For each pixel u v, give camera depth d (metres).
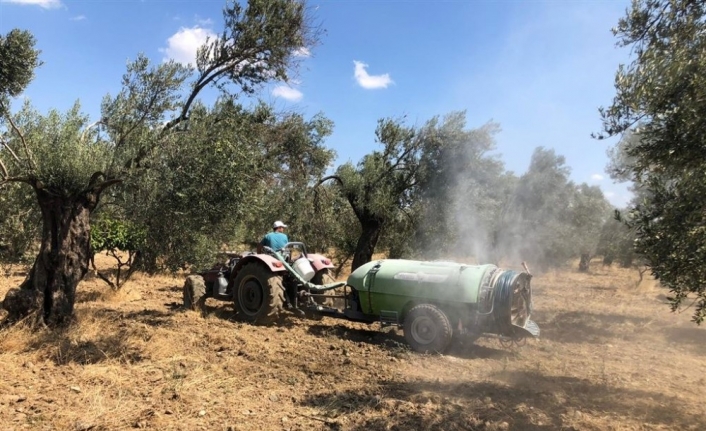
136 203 6.86
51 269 6.81
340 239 14.52
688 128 3.36
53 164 6.52
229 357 5.97
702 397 5.12
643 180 4.08
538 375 5.70
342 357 6.18
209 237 7.75
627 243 13.90
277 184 12.90
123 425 4.05
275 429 4.05
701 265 3.39
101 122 7.46
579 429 4.11
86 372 5.21
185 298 8.87
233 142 6.86
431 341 6.49
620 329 8.79
